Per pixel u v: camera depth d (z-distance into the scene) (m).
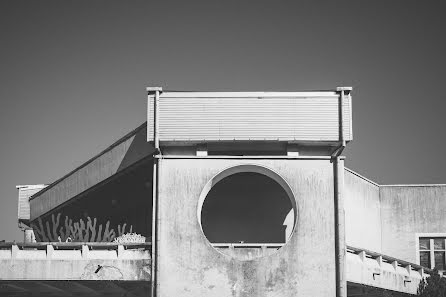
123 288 32.53
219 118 30.23
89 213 40.75
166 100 30.44
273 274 29.52
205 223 32.16
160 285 29.55
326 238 29.72
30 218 46.22
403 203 41.03
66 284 31.30
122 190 36.88
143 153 32.38
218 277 29.53
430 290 34.41
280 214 32.03
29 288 33.06
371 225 39.53
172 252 29.73
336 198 29.94
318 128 30.16
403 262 36.19
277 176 30.19
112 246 30.53
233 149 31.19
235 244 29.84
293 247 29.66
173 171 30.19
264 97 30.33
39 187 47.84
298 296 29.38
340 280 29.38
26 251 30.69
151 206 34.66
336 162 30.16
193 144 30.42
